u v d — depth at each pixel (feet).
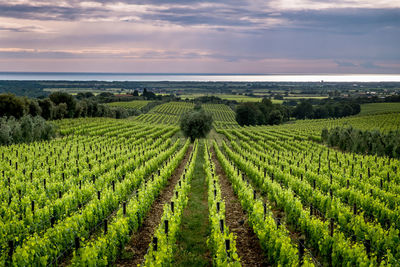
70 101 233.35
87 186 49.47
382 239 30.04
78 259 25.08
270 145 148.36
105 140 138.00
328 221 31.99
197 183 69.92
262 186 56.90
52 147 106.52
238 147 126.41
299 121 344.90
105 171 73.41
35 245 26.99
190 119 170.09
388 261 25.71
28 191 48.03
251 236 37.11
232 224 41.60
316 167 71.36
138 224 39.73
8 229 31.86
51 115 205.77
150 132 193.88
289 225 40.70
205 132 171.01
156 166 83.10
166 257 26.81
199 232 39.40
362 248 26.66
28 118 125.59
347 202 48.44
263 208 37.76
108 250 29.17
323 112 382.63
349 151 122.52
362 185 53.01
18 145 107.45
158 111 399.65
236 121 348.59
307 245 34.27
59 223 32.07
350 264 25.80
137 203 40.42
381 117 278.46
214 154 126.21
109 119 239.30
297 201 40.01
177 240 36.27
